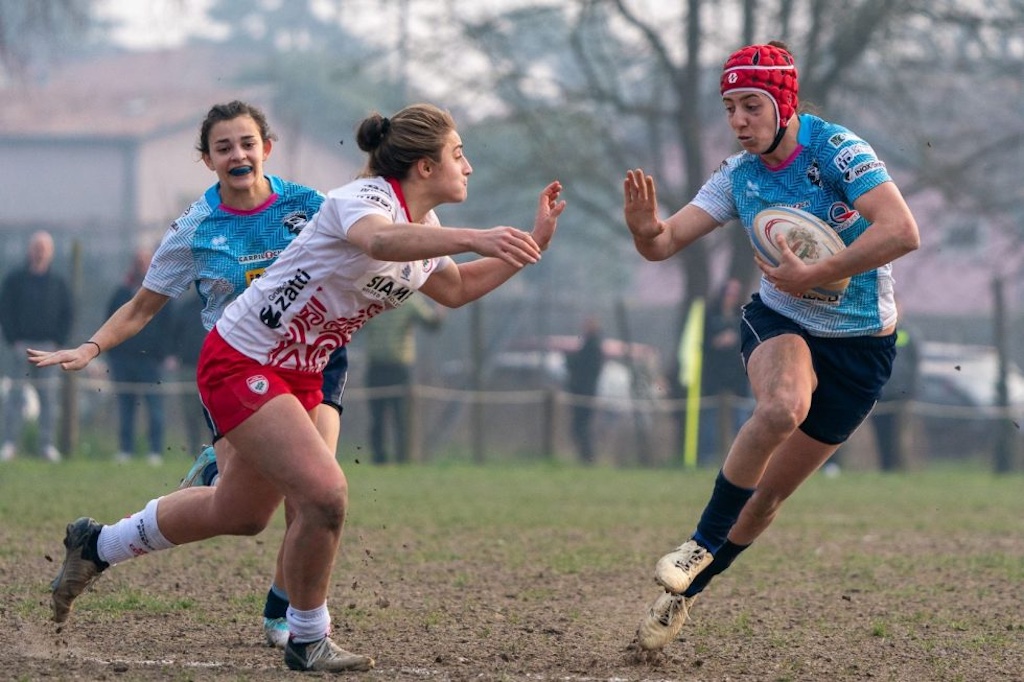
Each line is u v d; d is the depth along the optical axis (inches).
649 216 722.2
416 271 671.1
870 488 2017.7
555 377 3400.6
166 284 762.2
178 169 6131.9
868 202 690.2
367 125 660.1
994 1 3216.0
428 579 997.8
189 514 708.0
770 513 747.4
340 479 655.1
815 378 725.9
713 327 2485.2
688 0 3297.2
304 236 656.4
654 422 3031.5
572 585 983.0
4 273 3978.8
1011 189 3624.5
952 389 3240.7
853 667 716.7
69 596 730.8
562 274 5339.6
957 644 782.5
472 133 3494.1
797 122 717.3
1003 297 2810.0
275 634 748.0
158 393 2144.4
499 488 1824.6
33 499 1418.6
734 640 789.9
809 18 3218.5
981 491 1994.3
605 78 3481.8
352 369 3090.6
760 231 721.6
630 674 693.9
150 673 669.3
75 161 5949.8
